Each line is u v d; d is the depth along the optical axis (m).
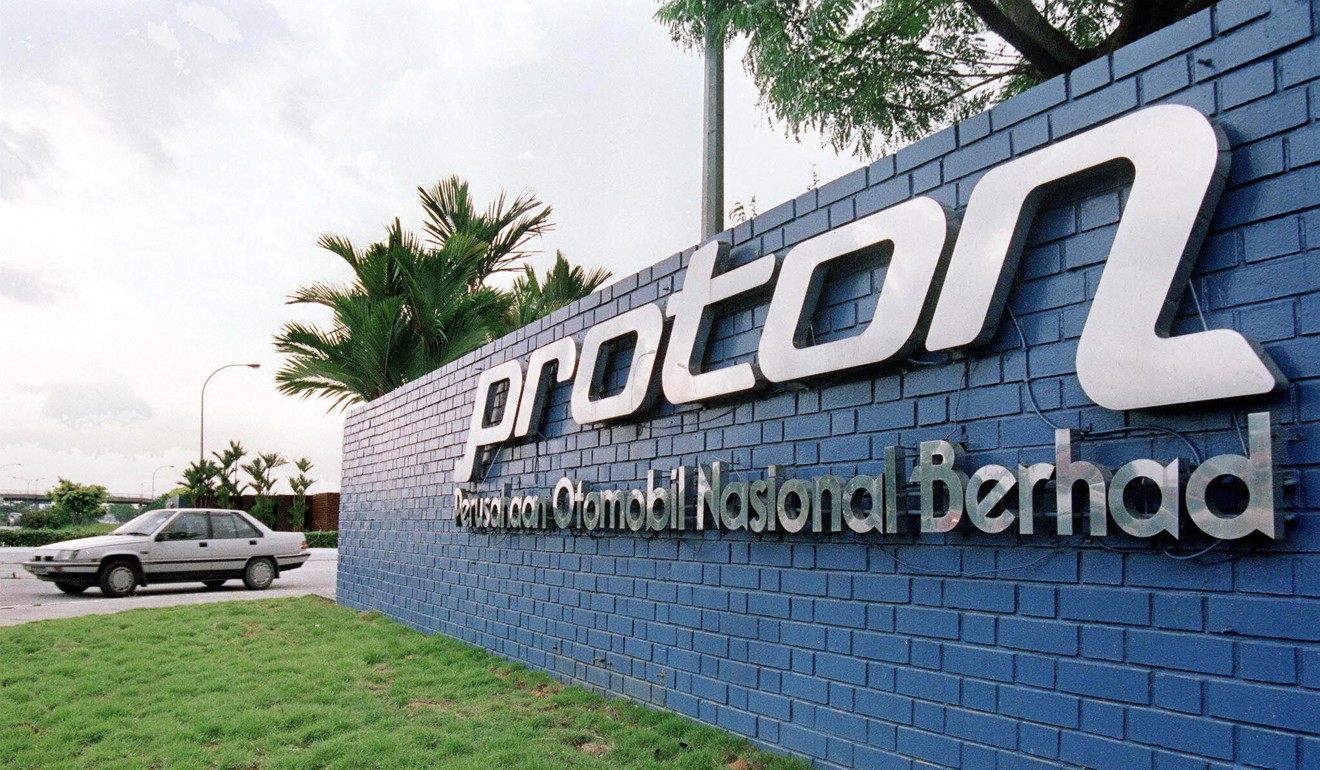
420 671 7.09
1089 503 3.18
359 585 11.88
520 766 4.54
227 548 15.46
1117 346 3.10
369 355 15.77
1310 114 2.76
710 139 8.53
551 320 7.59
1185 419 2.98
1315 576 2.62
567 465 7.03
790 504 4.61
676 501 5.45
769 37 9.17
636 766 4.48
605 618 6.30
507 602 7.78
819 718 4.42
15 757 4.78
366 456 12.18
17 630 9.18
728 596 5.12
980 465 3.69
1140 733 3.04
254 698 6.09
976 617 3.67
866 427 4.27
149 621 9.98
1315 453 2.65
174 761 4.67
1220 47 3.01
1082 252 3.38
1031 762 3.40
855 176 4.54
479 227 18.55
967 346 3.71
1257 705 2.73
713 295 5.31
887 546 4.12
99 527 29.00
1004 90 10.48
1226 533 2.76
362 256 16.69
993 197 3.62
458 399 9.27
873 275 4.34
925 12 9.76
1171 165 3.01
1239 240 2.90
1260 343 2.81
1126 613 3.12
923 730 3.86
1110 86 3.35
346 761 4.61
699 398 5.27
